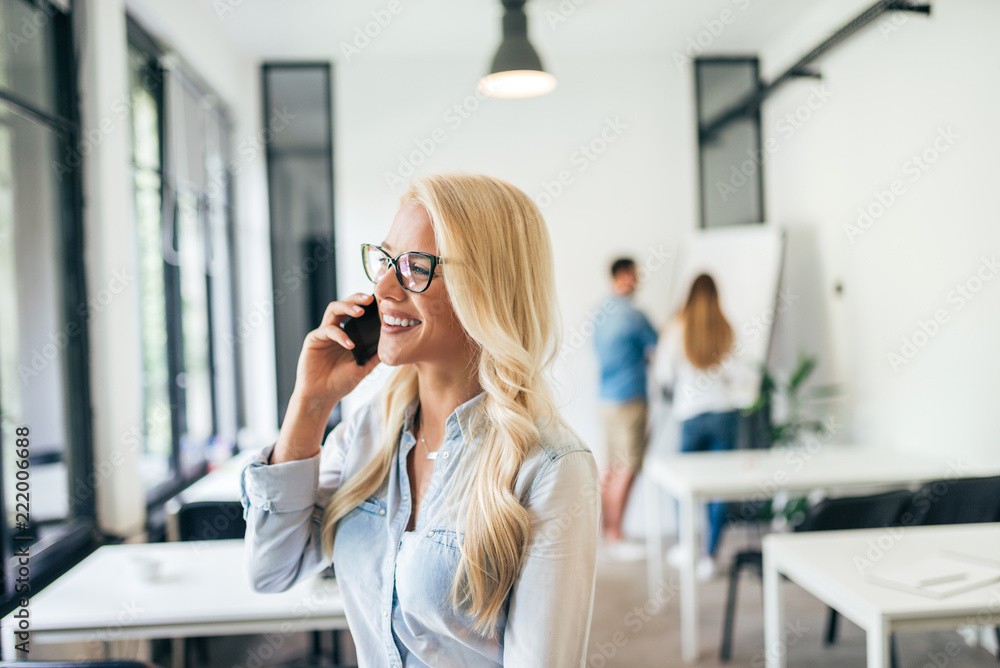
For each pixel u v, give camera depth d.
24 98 2.54
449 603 0.90
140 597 2.01
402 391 1.08
